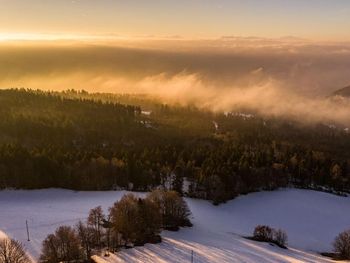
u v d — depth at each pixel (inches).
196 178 5521.7
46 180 5157.5
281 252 3681.1
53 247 2972.4
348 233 4114.2
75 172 5221.5
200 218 4574.3
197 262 3105.3
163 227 3959.2
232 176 5570.9
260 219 4869.6
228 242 3742.6
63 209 4340.6
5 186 5044.3
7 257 2812.5
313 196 5777.6
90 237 3235.7
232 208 5132.9
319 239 4463.6
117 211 3484.3
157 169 5674.2
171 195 4069.9
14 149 5674.2
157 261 3063.5
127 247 3309.5
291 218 4997.5
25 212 4210.1
